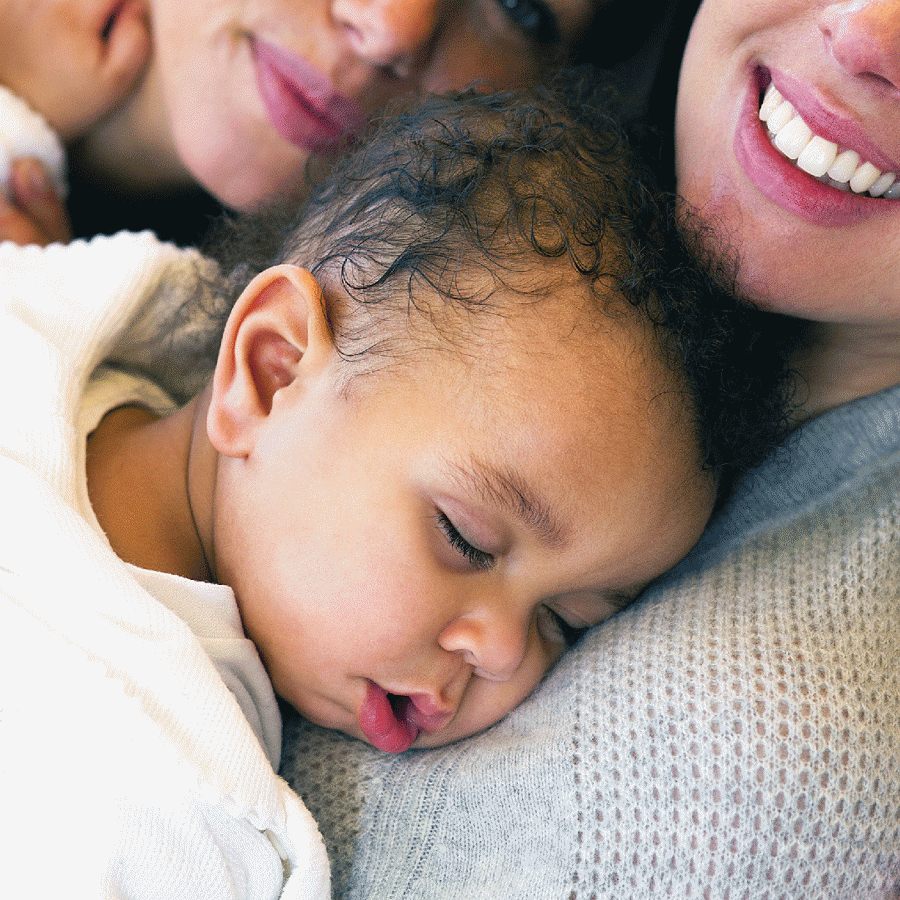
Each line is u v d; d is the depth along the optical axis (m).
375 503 0.67
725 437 0.72
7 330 0.74
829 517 0.73
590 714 0.65
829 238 0.66
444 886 0.65
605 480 0.67
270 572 0.70
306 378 0.71
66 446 0.70
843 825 0.58
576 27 1.08
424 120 0.82
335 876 0.68
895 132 0.63
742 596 0.68
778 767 0.58
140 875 0.57
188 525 0.77
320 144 1.04
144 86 1.15
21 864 0.55
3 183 1.09
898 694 0.63
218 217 1.14
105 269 0.84
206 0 1.00
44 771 0.57
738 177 0.70
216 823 0.60
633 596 0.76
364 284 0.71
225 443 0.72
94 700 0.58
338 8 0.96
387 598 0.67
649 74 1.21
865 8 0.60
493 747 0.69
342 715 0.72
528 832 0.64
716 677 0.62
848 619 0.66
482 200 0.70
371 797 0.69
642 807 0.60
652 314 0.68
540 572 0.70
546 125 0.79
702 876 0.58
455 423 0.66
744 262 0.69
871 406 0.75
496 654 0.69
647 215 0.72
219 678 0.63
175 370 0.95
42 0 1.07
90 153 1.22
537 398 0.66
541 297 0.67
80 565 0.62
